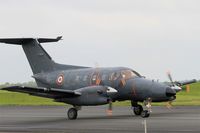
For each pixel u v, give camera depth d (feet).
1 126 196.54
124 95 240.12
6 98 531.50
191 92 518.78
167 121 203.72
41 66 276.41
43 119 236.84
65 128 183.83
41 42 284.82
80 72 256.93
